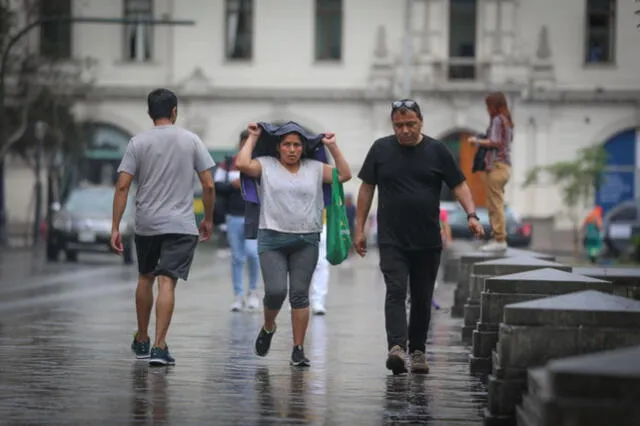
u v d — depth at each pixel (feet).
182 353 95.50
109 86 402.93
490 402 61.72
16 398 72.18
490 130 125.18
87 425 63.87
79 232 256.93
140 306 88.63
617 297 62.69
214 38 405.39
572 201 365.61
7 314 131.95
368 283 201.98
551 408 40.16
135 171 84.79
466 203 82.94
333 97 402.52
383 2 402.93
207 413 67.82
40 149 366.43
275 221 84.94
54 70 387.75
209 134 406.82
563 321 60.29
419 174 82.23
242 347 100.22
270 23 405.59
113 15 402.93
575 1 398.21
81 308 140.56
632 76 397.60
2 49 351.87
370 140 403.95
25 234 354.95
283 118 405.39
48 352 95.25
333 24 405.59
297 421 65.82
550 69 398.42
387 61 402.11
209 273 223.51
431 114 399.85
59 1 402.31
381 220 82.89
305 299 86.79
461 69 401.90
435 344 105.09
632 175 400.88
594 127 398.21
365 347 102.01
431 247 82.79
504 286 82.48
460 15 401.90
